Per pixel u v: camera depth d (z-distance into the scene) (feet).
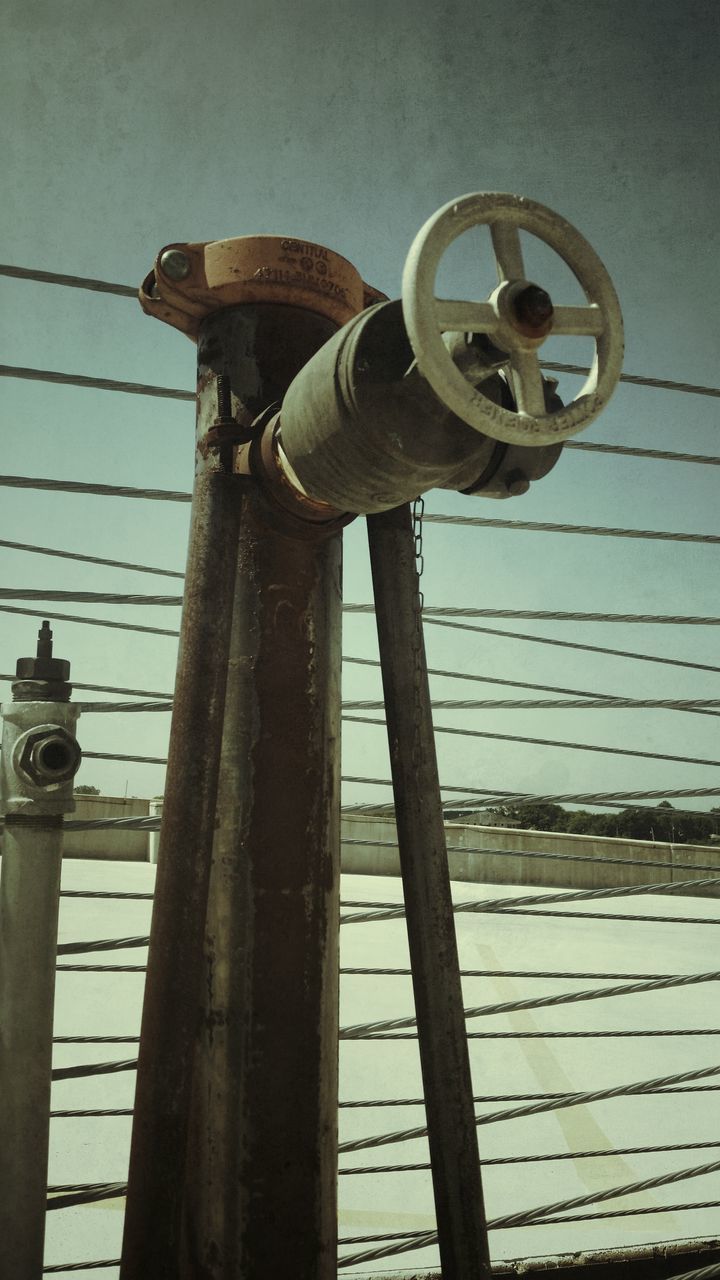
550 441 2.87
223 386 3.80
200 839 3.26
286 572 3.92
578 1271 7.79
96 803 37.96
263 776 3.78
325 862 3.90
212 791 3.32
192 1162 3.67
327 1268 3.69
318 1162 3.69
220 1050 3.65
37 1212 3.96
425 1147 10.48
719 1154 10.46
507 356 2.91
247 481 3.72
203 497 3.72
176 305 4.10
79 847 37.45
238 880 3.71
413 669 3.73
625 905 30.76
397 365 2.91
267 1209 3.56
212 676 3.42
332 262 4.21
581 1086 12.52
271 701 3.83
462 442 3.04
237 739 3.80
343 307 4.25
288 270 4.05
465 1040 3.48
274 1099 3.61
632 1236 8.59
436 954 3.49
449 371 2.69
